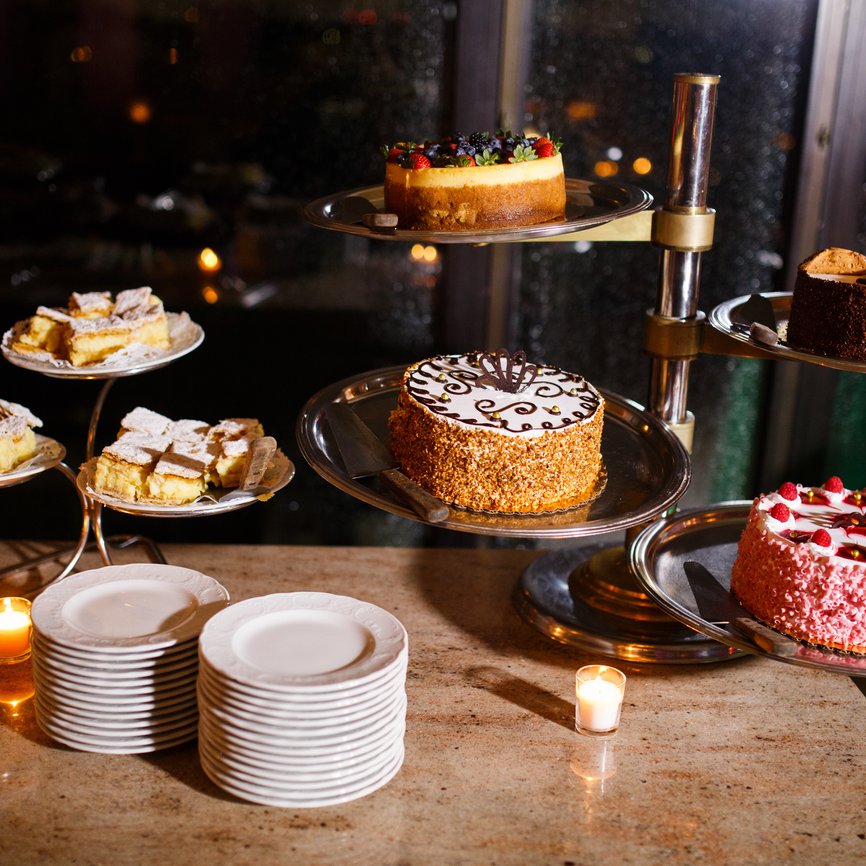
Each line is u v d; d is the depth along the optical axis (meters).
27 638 1.65
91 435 1.84
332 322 2.51
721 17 2.32
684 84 1.56
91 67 2.30
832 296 1.49
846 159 2.41
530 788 1.41
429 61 2.32
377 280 2.47
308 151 2.38
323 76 2.33
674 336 1.68
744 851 1.31
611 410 1.80
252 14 2.28
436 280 2.48
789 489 1.63
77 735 1.43
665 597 1.53
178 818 1.34
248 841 1.30
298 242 2.45
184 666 1.43
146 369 1.70
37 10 2.26
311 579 1.92
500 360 1.77
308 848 1.30
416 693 1.60
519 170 1.58
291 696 1.28
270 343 2.52
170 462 1.62
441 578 1.95
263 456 1.60
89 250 2.42
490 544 2.68
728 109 2.38
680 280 1.67
